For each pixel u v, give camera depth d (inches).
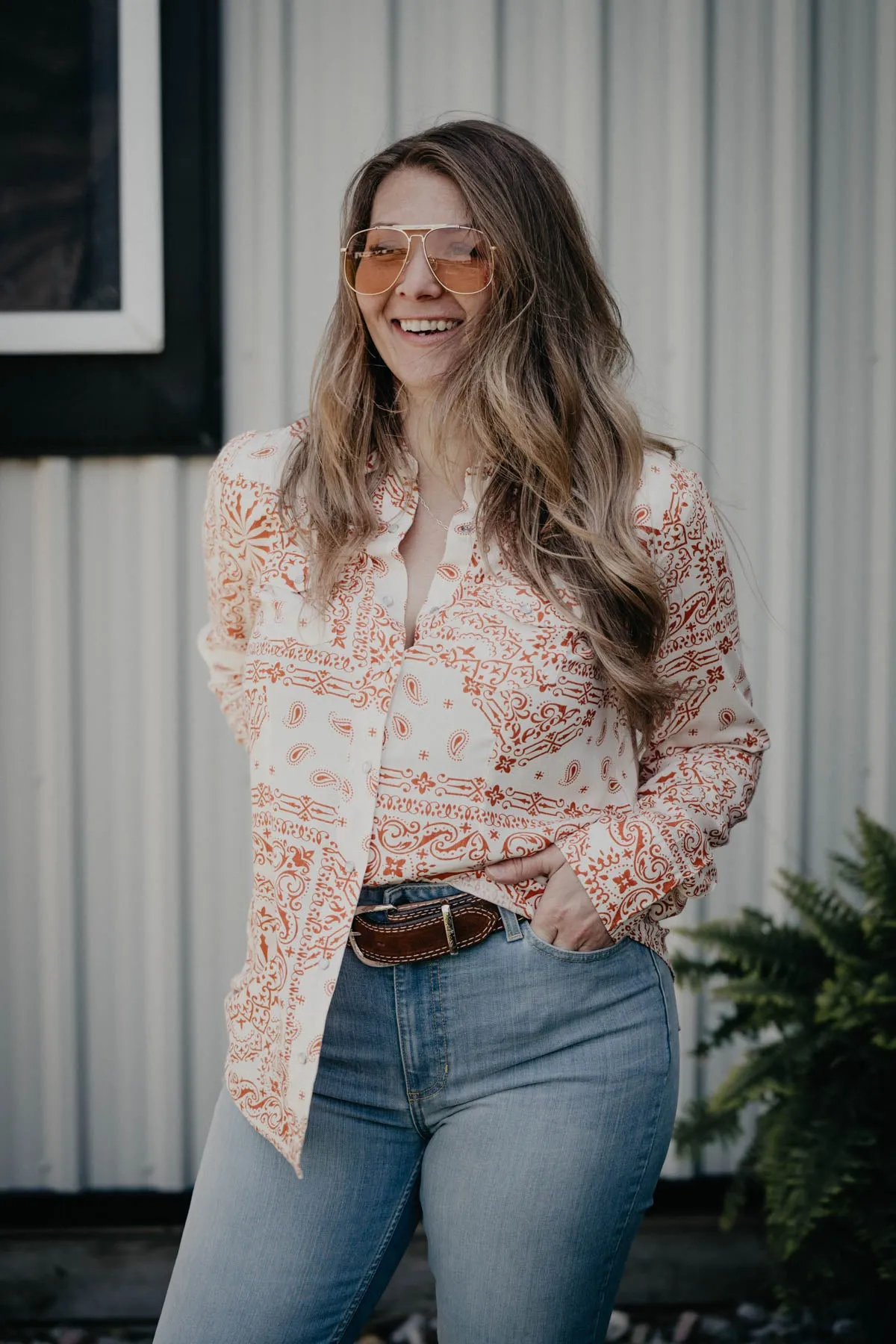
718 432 114.4
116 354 110.3
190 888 114.5
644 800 63.8
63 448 110.7
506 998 58.2
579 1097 58.3
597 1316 60.3
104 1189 115.6
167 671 113.0
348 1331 60.9
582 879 58.7
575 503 61.3
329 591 59.6
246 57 110.4
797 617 115.5
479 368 61.3
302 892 58.1
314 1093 59.6
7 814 113.7
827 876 117.2
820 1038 98.0
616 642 59.2
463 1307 58.6
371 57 110.7
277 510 62.6
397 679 57.8
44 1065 114.7
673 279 113.2
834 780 117.1
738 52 112.3
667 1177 116.7
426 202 62.3
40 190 109.7
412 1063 58.7
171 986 114.4
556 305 63.4
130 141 109.0
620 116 112.3
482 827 57.5
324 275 112.0
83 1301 113.3
